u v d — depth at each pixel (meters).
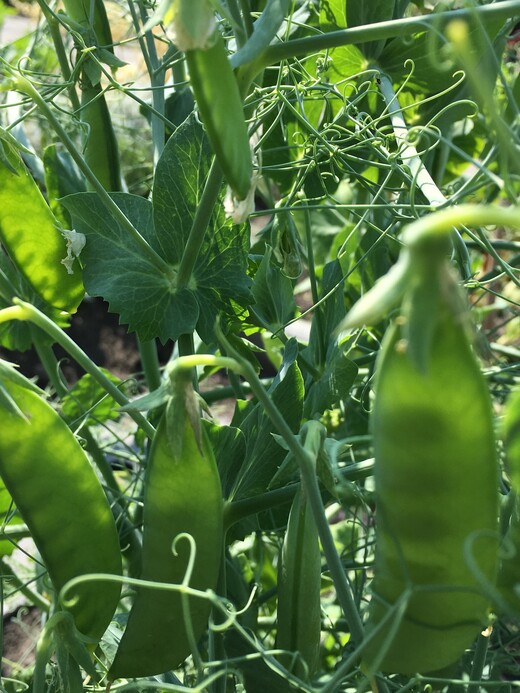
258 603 0.98
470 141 1.26
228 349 0.52
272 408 0.53
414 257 0.37
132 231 0.77
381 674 0.70
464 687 0.86
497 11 0.59
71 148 0.72
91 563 0.62
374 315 0.38
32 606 1.55
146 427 0.65
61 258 0.82
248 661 0.74
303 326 2.26
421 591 0.49
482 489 0.45
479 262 1.67
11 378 0.57
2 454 0.58
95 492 0.61
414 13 1.25
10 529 1.01
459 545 0.46
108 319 2.46
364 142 0.90
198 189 0.79
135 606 0.62
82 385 1.08
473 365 0.41
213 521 0.58
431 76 1.02
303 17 1.13
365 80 1.02
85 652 0.63
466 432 0.43
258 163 0.86
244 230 0.81
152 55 1.02
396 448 0.44
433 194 0.83
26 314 0.59
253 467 0.77
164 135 1.08
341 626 1.07
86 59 0.91
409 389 0.42
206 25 0.48
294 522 0.65
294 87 0.88
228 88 0.52
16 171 0.75
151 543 0.58
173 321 0.80
